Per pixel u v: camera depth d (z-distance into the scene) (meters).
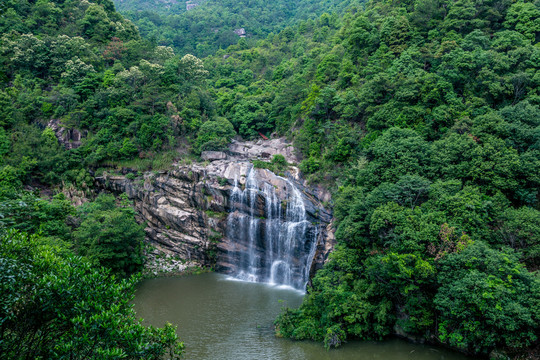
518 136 32.47
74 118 56.91
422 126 39.00
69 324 13.54
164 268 48.09
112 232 40.78
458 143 33.72
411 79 42.47
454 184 31.16
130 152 55.03
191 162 54.47
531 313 22.00
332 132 49.31
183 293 40.66
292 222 46.03
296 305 36.94
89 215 42.91
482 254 24.88
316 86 53.66
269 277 46.94
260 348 27.66
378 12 65.94
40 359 12.84
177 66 66.38
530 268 26.44
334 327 27.67
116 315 13.72
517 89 38.97
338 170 46.19
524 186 30.81
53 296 13.19
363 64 55.41
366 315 27.55
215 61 104.25
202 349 27.52
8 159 49.56
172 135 57.19
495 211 29.05
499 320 22.28
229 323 32.41
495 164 30.94
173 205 52.03
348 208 35.22
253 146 61.06
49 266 14.61
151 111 58.28
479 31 45.47
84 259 33.47
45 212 38.09
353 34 57.38
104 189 55.00
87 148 55.47
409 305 27.03
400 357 25.70
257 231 48.19
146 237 51.72
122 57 69.62
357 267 30.75
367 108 46.03
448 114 38.16
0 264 12.09
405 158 34.69
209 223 50.09
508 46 43.66
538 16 45.81
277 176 49.94
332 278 32.03
